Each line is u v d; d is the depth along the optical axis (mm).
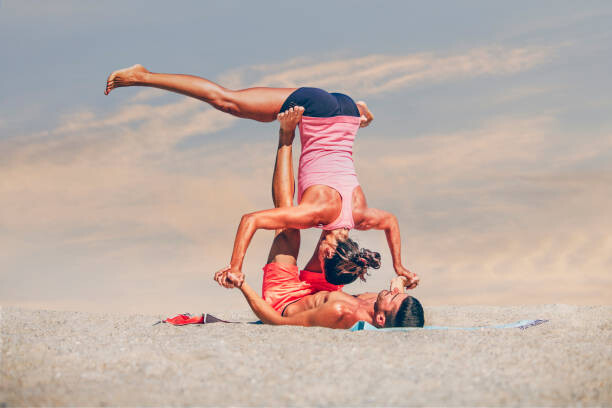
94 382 3967
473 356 4488
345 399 3635
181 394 3740
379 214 6273
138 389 3828
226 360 4387
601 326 6133
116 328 5723
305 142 6305
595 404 3578
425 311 7461
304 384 3887
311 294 6145
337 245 5922
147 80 6441
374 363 4297
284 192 6289
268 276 6141
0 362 4363
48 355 4551
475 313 7273
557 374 4102
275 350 4656
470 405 3543
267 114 6500
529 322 6285
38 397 3689
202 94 6449
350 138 6359
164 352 4617
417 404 3555
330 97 6332
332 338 5062
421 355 4500
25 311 6590
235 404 3580
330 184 6012
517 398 3648
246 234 5707
